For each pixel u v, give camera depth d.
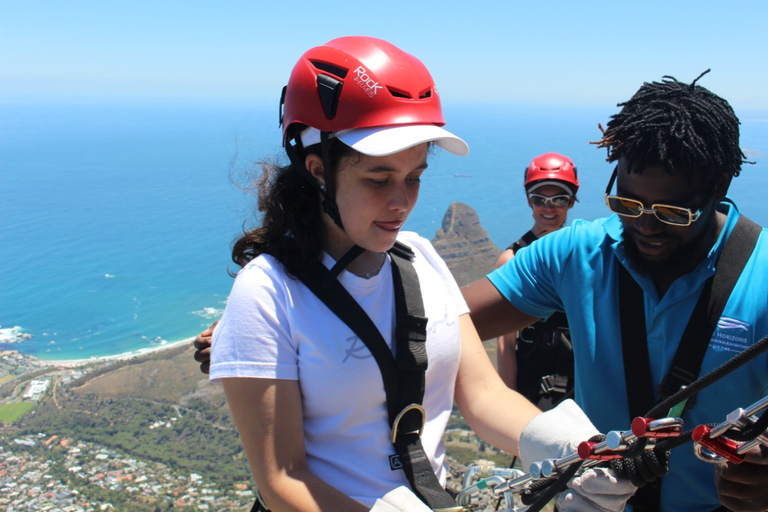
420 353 1.67
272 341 1.58
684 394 1.18
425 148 1.61
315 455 1.65
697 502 2.15
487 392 1.88
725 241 2.06
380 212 1.57
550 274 2.46
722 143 1.94
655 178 1.90
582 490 1.35
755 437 1.12
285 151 1.72
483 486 1.57
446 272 1.93
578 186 4.23
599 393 2.29
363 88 1.53
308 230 1.65
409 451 1.63
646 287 2.13
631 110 2.00
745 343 2.00
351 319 1.62
